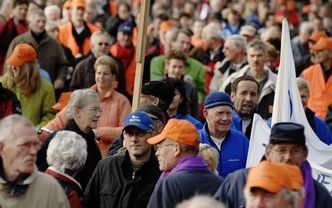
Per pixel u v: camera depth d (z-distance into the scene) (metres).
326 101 29.70
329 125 29.47
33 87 23.92
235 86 22.97
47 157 17.95
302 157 16.47
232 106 20.88
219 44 33.88
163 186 17.17
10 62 23.78
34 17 29.39
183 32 33.97
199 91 30.42
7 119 15.69
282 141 16.39
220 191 16.56
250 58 26.39
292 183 14.52
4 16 34.88
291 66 19.86
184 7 50.72
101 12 40.88
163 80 22.33
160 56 30.42
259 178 14.39
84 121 20.23
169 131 17.44
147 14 22.02
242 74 26.61
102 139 22.23
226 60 29.80
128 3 45.16
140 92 21.70
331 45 29.61
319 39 31.97
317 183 16.73
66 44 34.78
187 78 28.83
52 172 17.66
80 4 34.81
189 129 17.42
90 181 18.80
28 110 23.97
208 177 17.25
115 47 31.48
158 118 19.62
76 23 34.81
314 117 23.00
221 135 20.64
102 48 29.67
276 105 19.80
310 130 20.12
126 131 18.56
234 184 16.48
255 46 26.39
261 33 40.44
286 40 19.91
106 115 23.52
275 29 35.22
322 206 16.61
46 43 29.67
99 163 18.80
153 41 36.81
